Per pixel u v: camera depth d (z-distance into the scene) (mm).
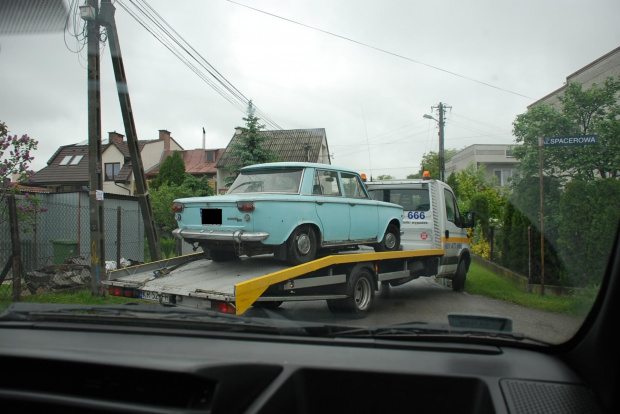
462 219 10383
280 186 6457
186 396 1971
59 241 12125
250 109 19453
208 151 38875
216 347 2549
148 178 36500
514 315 4930
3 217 8852
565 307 4441
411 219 9531
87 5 9117
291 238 5965
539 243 7207
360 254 6547
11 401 1981
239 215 5715
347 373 2266
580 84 8258
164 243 16516
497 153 18891
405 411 2232
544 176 8391
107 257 14305
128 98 10688
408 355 2496
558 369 2350
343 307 6262
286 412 2170
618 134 7977
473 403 2197
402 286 9273
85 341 2613
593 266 5516
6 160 8656
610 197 6551
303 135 34344
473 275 10023
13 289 7637
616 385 2031
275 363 2248
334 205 6637
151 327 2906
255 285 4988
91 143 9180
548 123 8445
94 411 1902
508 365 2375
